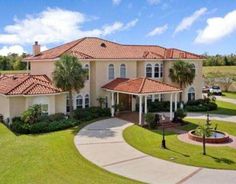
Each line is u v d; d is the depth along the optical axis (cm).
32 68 4444
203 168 2028
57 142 2641
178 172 1959
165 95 4509
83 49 4203
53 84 3569
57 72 3372
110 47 4469
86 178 1838
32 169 1972
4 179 1805
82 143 2620
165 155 2298
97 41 4550
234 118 3853
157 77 4553
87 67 3975
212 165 2073
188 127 3281
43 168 1991
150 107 4116
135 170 1997
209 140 2620
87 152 2370
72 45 4325
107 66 4109
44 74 4122
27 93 3328
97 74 4031
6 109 3431
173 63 4466
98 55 4100
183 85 4466
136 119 3609
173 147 2506
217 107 4672
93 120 3584
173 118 3469
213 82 7475
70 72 3359
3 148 2445
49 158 2197
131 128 3183
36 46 4547
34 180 1792
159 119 3375
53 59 3841
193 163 2116
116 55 4241
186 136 2870
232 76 7906
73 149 2436
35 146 2502
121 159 2214
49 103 3491
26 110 3256
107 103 4081
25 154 2281
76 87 3419
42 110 3462
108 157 2256
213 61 11356
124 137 2827
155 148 2486
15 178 1822
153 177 1878
